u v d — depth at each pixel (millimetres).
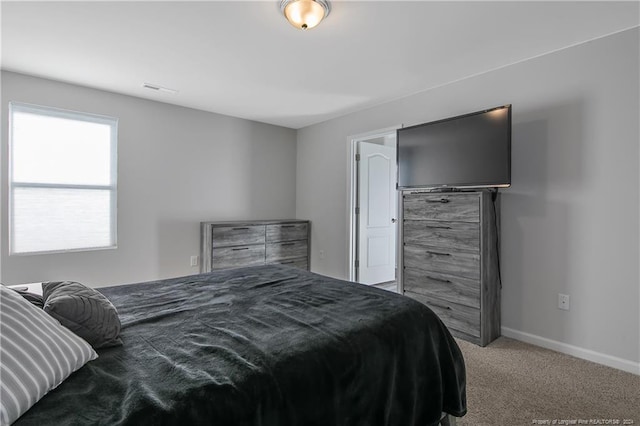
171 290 1922
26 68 2883
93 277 3396
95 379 967
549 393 1976
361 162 4391
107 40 2387
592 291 2395
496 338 2801
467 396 1945
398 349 1407
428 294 3027
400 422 1358
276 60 2719
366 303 1684
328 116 4391
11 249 3010
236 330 1338
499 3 1942
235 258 4055
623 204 2262
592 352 2391
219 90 3432
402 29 2232
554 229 2566
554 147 2562
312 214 4824
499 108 2621
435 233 2973
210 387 932
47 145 3197
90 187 3434
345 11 2020
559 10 2014
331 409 1112
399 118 3664
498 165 2629
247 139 4559
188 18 2102
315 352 1176
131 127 3613
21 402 779
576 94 2451
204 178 4176
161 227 3844
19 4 1943
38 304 1324
